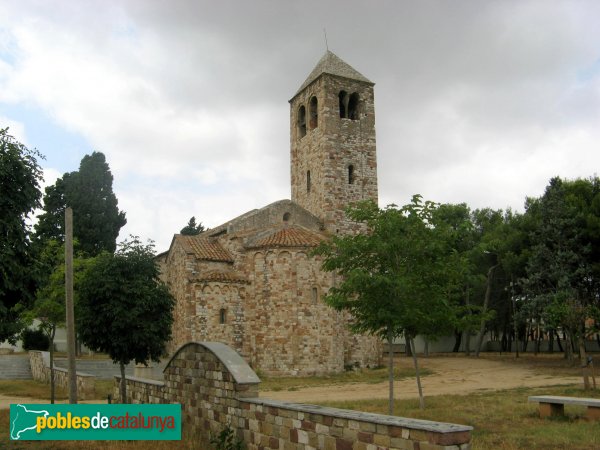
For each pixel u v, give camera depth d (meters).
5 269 15.66
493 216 60.78
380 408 20.41
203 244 39.31
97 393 28.23
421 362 47.16
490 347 68.19
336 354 35.91
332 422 9.76
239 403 12.61
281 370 34.81
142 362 21.69
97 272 20.98
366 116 44.50
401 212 18.66
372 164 44.00
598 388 25.95
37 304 31.36
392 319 17.42
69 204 53.88
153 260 22.33
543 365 42.53
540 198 46.56
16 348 55.75
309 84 45.38
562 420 17.47
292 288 35.53
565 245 41.16
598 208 42.03
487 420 17.50
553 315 26.50
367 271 17.78
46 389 31.09
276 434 11.24
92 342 20.88
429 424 8.18
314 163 43.72
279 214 41.41
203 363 14.52
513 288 49.25
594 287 41.97
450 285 19.42
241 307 36.91
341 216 42.06
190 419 15.08
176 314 38.81
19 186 16.34
